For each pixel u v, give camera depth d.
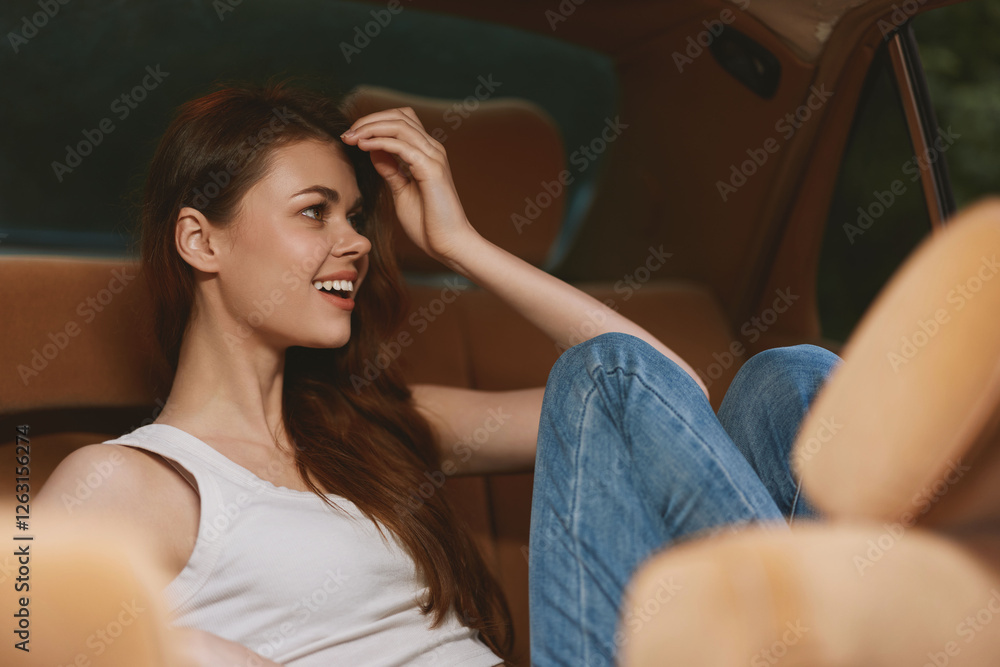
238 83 1.22
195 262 1.02
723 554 0.75
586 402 0.84
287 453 1.08
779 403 0.96
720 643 0.74
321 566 0.96
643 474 0.81
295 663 0.93
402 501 1.10
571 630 0.79
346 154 1.11
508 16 1.64
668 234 1.87
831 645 0.71
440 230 1.11
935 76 3.00
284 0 1.76
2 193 1.53
